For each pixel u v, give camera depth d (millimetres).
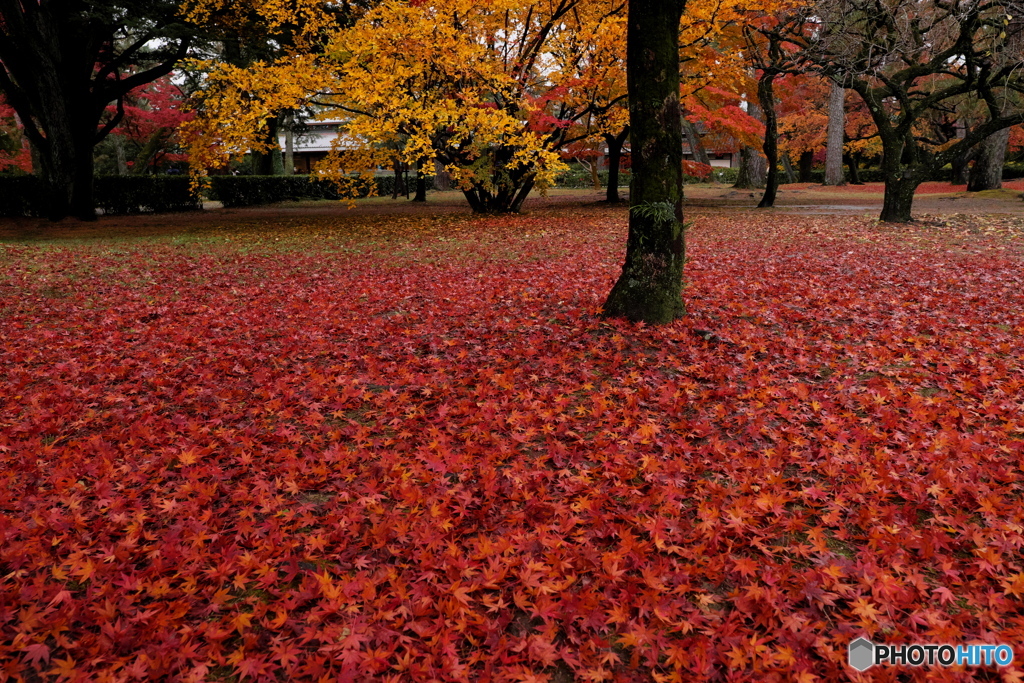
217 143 17641
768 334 6582
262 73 16781
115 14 19172
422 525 3201
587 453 4070
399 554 3018
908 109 15719
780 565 2834
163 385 5754
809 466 3771
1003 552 2869
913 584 2650
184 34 19672
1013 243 12211
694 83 21938
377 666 2299
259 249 14383
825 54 14883
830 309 7469
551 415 4688
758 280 9375
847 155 41969
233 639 2523
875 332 6508
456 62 16625
